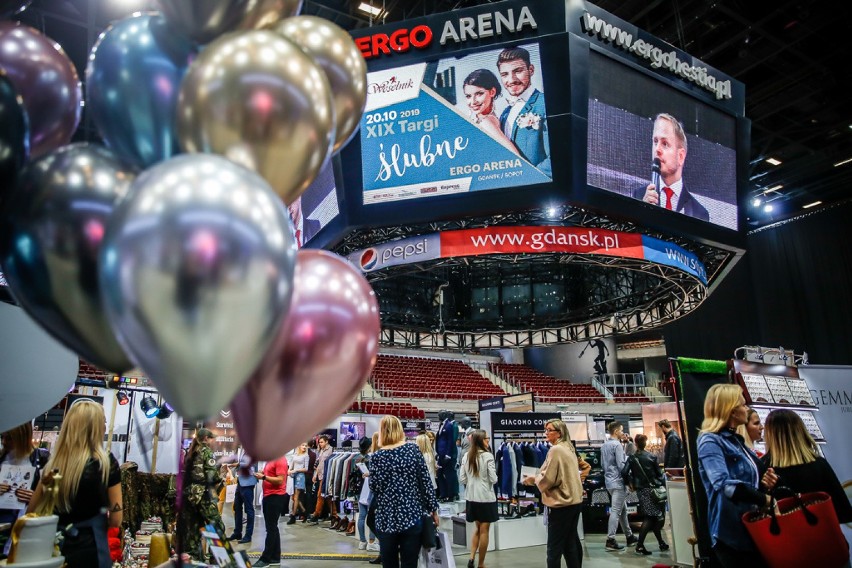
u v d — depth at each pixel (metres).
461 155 7.44
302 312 1.20
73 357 2.14
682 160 8.13
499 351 23.45
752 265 17.50
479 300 17.16
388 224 7.70
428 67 7.61
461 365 21.34
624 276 13.77
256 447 1.23
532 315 16.44
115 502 2.48
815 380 4.64
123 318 0.91
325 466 8.83
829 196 16.95
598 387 21.44
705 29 11.05
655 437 11.96
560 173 7.21
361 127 7.63
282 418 1.21
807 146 14.68
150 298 0.87
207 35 1.31
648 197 7.75
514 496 6.89
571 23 7.46
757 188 16.77
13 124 1.18
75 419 2.30
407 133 7.57
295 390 1.19
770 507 2.39
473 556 5.07
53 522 1.40
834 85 12.29
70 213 1.12
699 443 2.73
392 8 10.25
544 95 7.31
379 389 17.05
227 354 0.92
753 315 17.27
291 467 9.20
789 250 16.70
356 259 8.48
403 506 3.18
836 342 15.41
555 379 21.73
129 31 1.35
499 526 6.33
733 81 8.81
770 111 13.27
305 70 1.22
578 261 9.34
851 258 15.39
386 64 7.68
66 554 2.13
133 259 0.88
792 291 16.50
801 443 2.92
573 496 4.09
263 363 1.17
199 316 0.88
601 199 7.40
